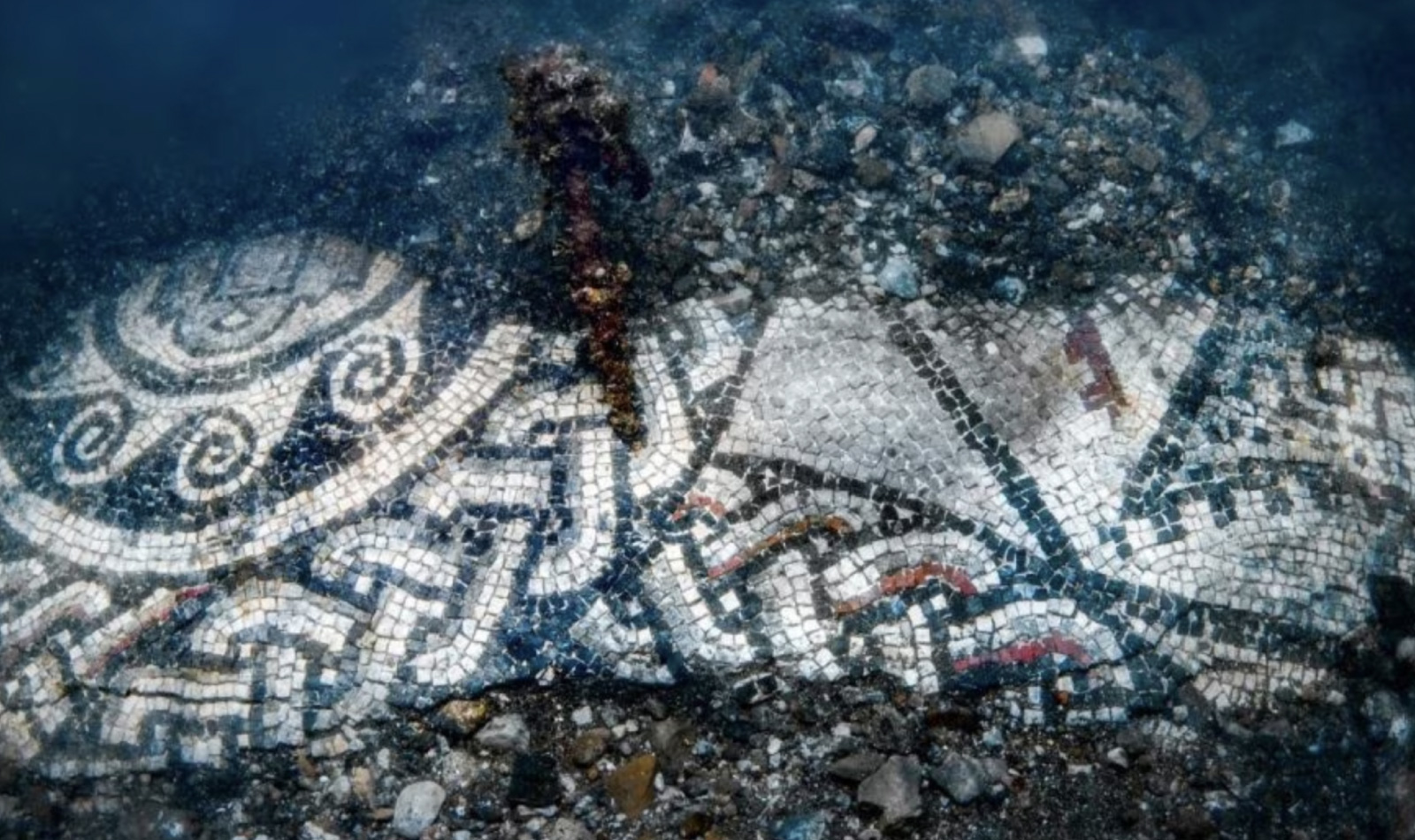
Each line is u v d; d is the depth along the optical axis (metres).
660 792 0.77
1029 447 0.88
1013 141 1.02
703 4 1.11
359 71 1.10
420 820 0.76
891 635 0.81
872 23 1.10
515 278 0.97
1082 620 0.82
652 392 0.91
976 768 0.77
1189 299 0.95
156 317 0.99
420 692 0.80
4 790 0.79
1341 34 1.09
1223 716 0.79
